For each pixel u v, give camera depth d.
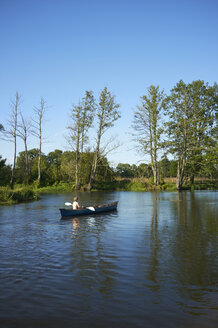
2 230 13.78
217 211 21.05
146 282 6.99
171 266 8.26
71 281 7.05
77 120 49.66
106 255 9.39
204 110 48.59
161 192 45.44
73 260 8.82
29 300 5.98
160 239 11.79
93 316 5.33
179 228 14.30
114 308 5.64
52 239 11.80
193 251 9.92
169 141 46.28
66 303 5.86
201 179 59.62
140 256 9.29
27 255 9.38
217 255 9.41
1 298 6.08
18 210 21.52
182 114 46.88
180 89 47.53
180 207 23.83
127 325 5.02
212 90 48.97
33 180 52.47
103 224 15.53
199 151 48.22
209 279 7.21
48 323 5.09
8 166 44.22
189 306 5.72
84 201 29.73
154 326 4.98
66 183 52.88
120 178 58.81
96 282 6.98
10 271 7.78
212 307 5.68
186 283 6.94
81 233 13.05
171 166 59.41
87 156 54.59
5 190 28.08
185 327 4.95
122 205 25.70
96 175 56.00
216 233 13.02
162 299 6.04
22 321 5.15
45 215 18.88
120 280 7.14
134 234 12.83
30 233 13.05
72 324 5.05
